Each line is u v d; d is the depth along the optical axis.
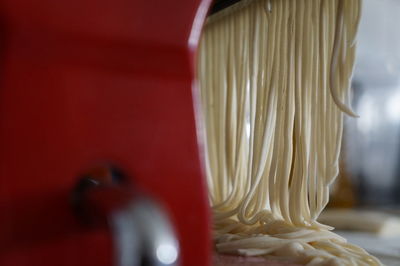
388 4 2.50
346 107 0.63
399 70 2.73
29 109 0.24
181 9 0.27
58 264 0.24
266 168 0.76
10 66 0.24
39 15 0.24
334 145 0.68
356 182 2.84
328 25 0.71
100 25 0.25
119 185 0.22
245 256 0.62
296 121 0.71
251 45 0.79
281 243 0.62
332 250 0.62
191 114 0.27
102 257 0.25
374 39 2.54
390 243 1.24
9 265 0.23
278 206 0.73
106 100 0.26
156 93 0.27
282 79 0.74
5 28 0.24
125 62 0.26
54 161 0.24
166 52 0.27
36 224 0.24
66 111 0.25
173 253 0.18
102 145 0.25
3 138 0.23
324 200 0.69
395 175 2.91
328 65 0.71
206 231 0.27
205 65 0.95
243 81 0.82
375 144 2.88
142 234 0.18
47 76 0.24
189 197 0.27
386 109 2.86
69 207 0.25
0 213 0.23
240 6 0.83
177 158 0.27
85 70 0.25
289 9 0.74
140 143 0.26
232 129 0.85
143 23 0.26
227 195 0.87
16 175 0.24
